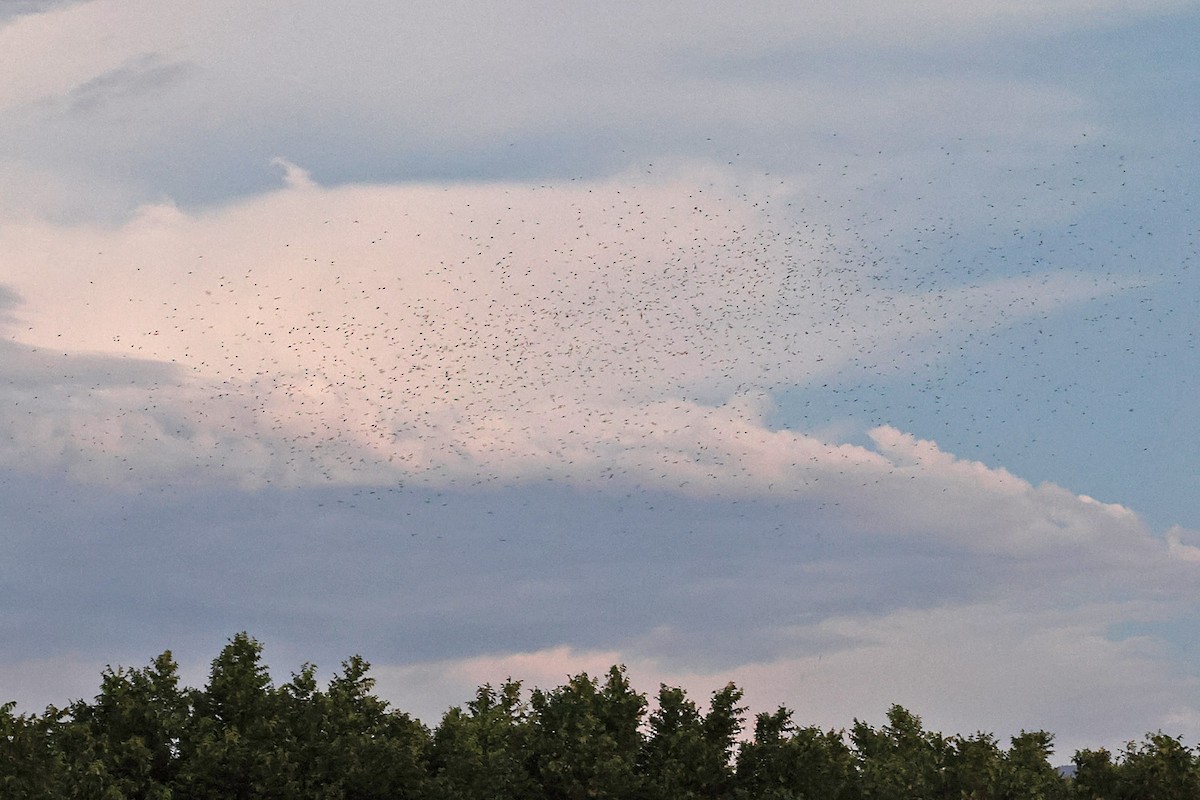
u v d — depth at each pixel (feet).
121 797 381.19
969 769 502.79
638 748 489.67
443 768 454.40
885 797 483.10
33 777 364.58
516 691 519.60
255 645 464.24
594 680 510.58
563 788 466.29
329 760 431.43
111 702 431.84
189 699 446.60
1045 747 557.33
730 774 479.82
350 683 474.49
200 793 413.80
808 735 482.69
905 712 564.30
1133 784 499.51
